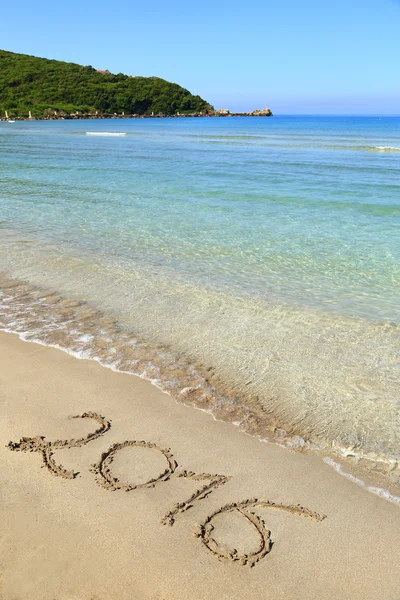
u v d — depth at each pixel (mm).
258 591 2586
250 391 4566
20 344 5410
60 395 4469
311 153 28766
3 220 11211
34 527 2975
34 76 111500
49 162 23391
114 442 3818
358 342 5566
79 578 2643
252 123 102938
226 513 3113
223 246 9383
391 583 2650
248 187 15992
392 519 3100
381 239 9938
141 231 10367
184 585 2613
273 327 5918
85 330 5758
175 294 6934
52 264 8141
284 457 3689
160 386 4633
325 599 2553
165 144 35969
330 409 4309
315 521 3068
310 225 11031
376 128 80250
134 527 2982
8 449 3723
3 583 2598
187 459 3635
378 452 3756
